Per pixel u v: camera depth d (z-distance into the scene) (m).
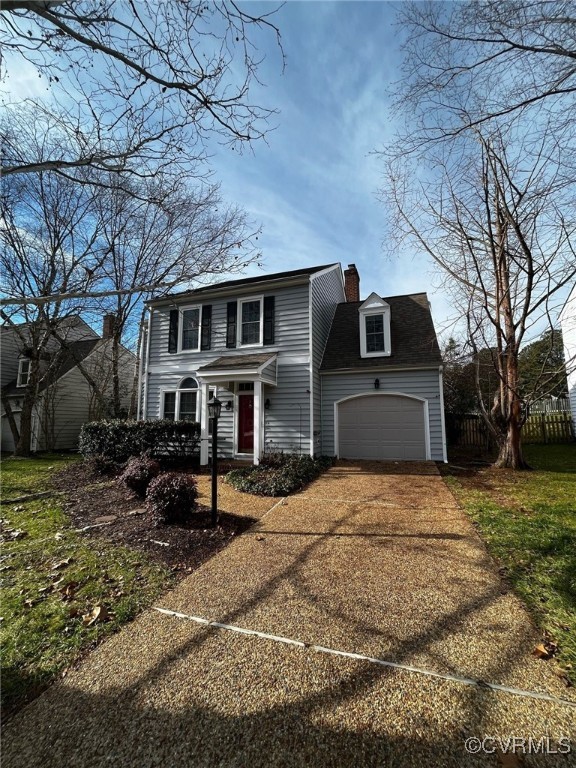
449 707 1.85
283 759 1.60
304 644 2.37
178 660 2.25
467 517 4.89
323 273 11.88
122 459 9.83
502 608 2.71
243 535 4.43
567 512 4.97
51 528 4.85
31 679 2.12
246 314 11.36
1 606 2.89
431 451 10.09
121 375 20.47
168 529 4.66
